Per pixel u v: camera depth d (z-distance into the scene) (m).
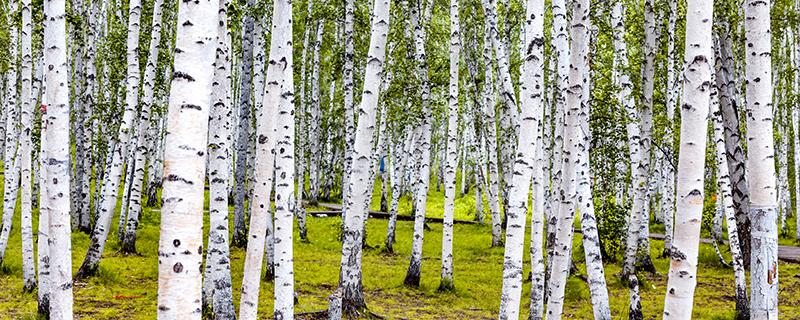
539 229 7.97
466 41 22.23
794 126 25.98
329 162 39.38
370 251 19.52
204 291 9.76
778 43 24.33
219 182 8.73
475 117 25.55
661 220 29.42
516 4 19.19
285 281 6.67
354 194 10.24
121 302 10.51
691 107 3.95
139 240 17.92
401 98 19.16
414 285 13.64
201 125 3.45
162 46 17.77
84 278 12.20
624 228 17.39
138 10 13.03
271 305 10.72
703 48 3.95
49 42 6.54
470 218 31.48
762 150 4.86
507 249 6.49
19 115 20.33
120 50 18.30
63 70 6.60
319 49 26.19
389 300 12.13
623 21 15.38
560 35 8.74
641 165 14.15
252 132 22.00
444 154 43.41
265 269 14.41
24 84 10.33
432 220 29.16
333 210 31.25
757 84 4.93
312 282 13.39
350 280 10.30
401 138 34.38
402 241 22.09
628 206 17.45
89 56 19.53
